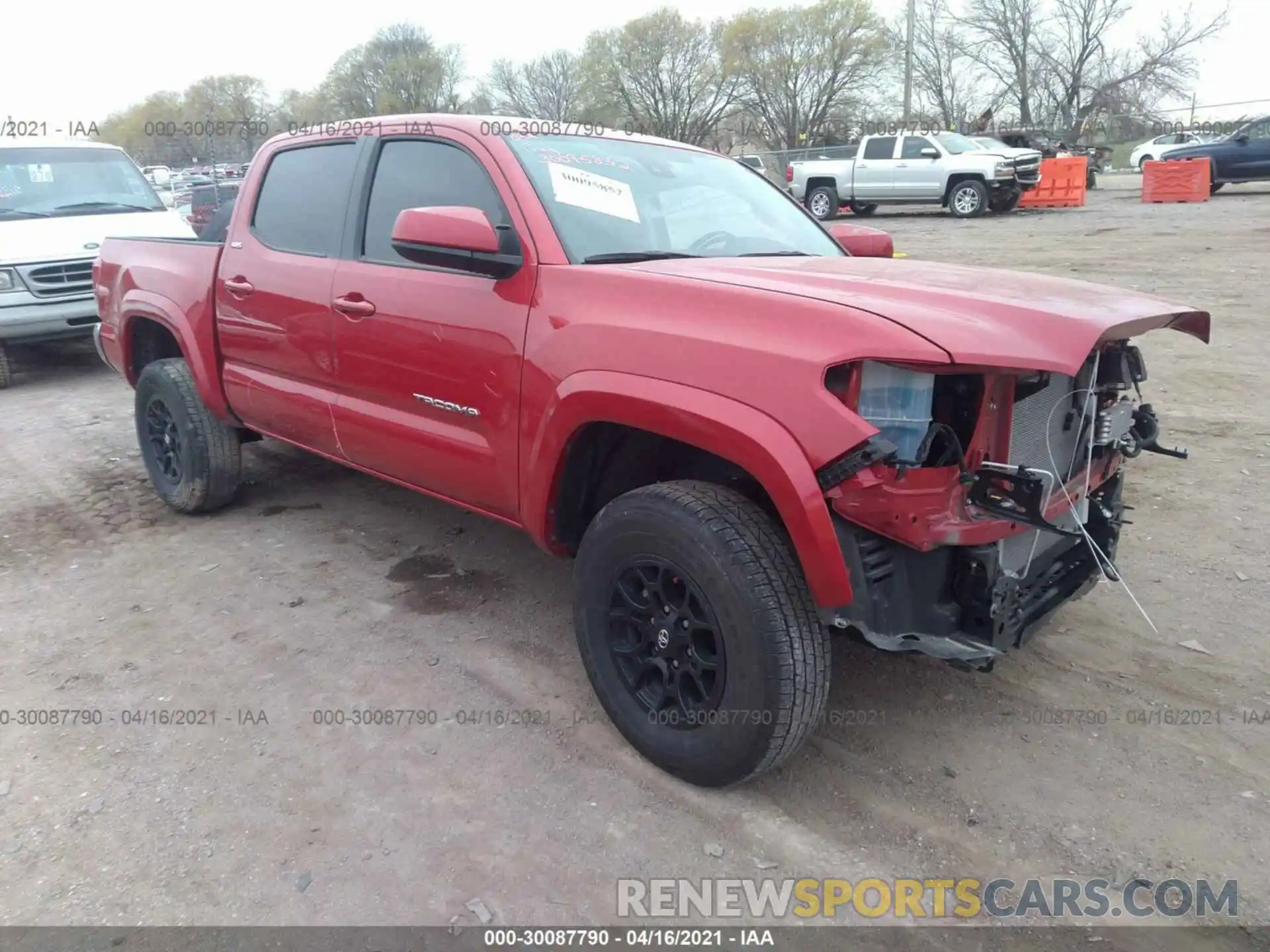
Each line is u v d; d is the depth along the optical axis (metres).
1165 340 7.90
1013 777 2.75
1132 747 2.88
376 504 5.05
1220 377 6.77
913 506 2.31
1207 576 3.94
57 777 2.78
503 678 3.31
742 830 2.55
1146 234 15.25
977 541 2.37
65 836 2.54
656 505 2.56
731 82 46.75
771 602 2.38
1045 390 2.62
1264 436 5.54
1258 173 22.22
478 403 3.12
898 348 2.19
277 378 4.12
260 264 4.08
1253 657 3.34
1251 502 4.64
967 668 2.65
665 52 45.25
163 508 5.08
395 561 4.31
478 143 3.27
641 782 2.74
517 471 3.04
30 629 3.71
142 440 5.03
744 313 2.45
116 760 2.86
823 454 2.22
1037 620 2.66
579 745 2.92
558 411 2.77
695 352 2.47
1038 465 2.66
